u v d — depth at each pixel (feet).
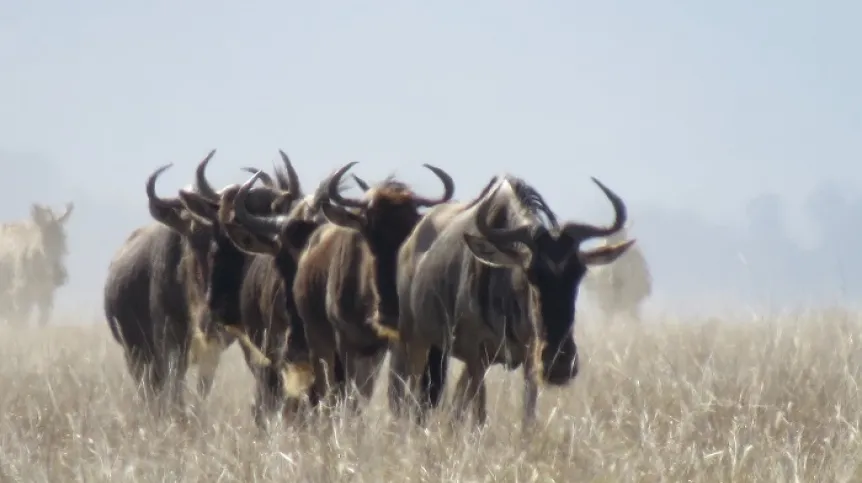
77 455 119.44
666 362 150.20
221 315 146.82
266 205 152.46
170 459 116.47
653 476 110.11
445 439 121.49
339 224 139.54
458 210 144.05
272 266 145.69
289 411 140.97
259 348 147.33
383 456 115.34
